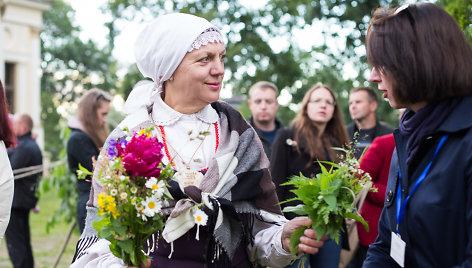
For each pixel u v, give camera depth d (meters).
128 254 1.53
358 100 4.71
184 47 1.72
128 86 14.56
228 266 1.74
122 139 1.71
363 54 9.46
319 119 3.60
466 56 1.41
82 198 4.21
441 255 1.38
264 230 1.88
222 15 14.22
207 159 1.81
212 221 1.66
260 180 1.82
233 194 1.72
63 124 5.73
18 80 20.48
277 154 3.58
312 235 1.65
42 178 5.72
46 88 37.56
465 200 1.34
